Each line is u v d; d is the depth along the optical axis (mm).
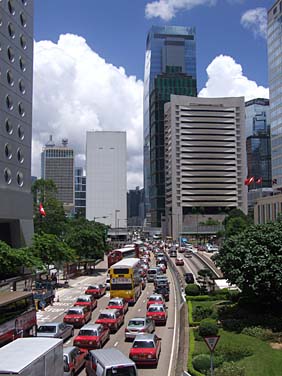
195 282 63469
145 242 189750
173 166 193125
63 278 71062
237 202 194125
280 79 128375
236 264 32812
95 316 39406
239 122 195750
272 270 30875
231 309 36688
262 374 21406
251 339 28141
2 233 63031
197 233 179125
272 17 134000
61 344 18453
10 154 61594
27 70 68438
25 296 26797
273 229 33844
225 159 194750
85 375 22469
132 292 45656
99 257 82562
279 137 129250
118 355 19891
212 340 17953
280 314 34031
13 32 63656
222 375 20609
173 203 192000
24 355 16000
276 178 131500
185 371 21828
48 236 64000
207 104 195000
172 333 32781
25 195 65562
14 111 63250
